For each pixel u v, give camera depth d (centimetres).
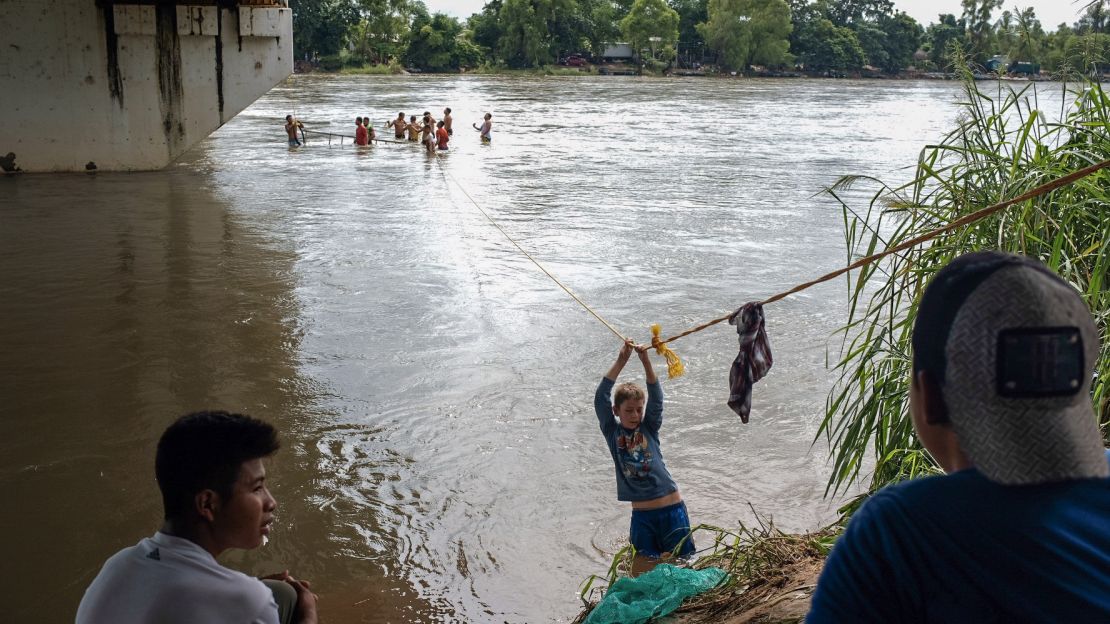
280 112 4928
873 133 4472
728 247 1767
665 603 513
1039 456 134
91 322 1262
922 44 14100
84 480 816
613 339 1191
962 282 141
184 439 264
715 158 3275
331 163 2964
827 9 14438
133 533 732
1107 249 480
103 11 2469
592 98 7088
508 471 823
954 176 576
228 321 1271
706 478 800
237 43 2586
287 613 306
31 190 2284
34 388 1023
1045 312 133
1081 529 133
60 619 623
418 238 1830
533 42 12925
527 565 673
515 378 1049
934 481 143
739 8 13462
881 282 1461
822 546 552
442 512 754
